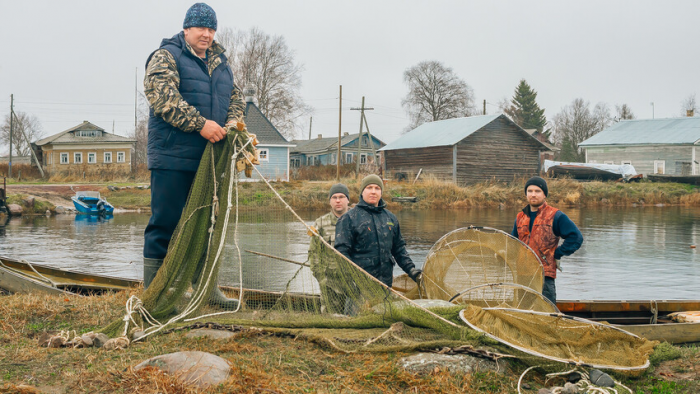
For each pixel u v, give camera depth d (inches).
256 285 204.5
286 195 1286.9
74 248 627.2
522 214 247.1
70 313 206.5
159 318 187.9
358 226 208.4
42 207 1223.5
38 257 551.8
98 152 2346.2
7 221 1019.3
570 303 252.5
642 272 499.8
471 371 148.9
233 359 145.9
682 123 2164.1
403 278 254.4
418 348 156.7
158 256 207.0
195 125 188.9
